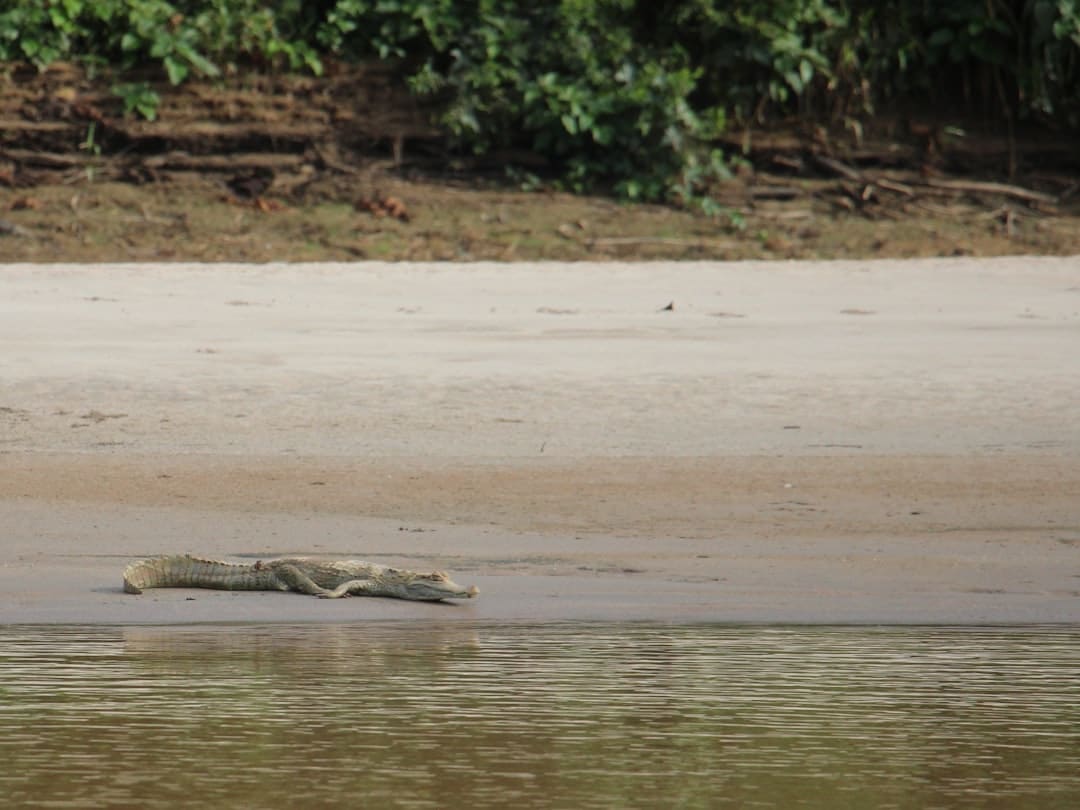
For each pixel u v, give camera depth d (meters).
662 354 58.34
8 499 37.50
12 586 29.53
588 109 102.94
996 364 56.81
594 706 21.03
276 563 29.94
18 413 47.75
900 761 18.44
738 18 106.69
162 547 33.06
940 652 24.45
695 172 102.31
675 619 26.94
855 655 24.22
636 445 44.66
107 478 40.00
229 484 39.50
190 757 18.31
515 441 45.00
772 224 99.06
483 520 35.88
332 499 38.00
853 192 103.56
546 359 57.03
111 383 51.88
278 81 104.88
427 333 62.91
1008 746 19.08
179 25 103.38
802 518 36.06
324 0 108.81
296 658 24.02
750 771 17.97
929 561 31.80
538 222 96.75
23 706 20.77
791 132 108.25
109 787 17.05
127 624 26.81
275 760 18.20
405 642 25.30
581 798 16.80
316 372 54.19
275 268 82.19
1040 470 41.44
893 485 39.66
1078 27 106.62
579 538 34.12
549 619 27.05
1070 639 25.56
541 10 107.50
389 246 91.44
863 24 109.06
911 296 74.81
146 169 99.62
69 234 90.88
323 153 102.38
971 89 110.56
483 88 104.44
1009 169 107.81
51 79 102.44
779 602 28.25
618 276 80.75
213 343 59.62
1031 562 31.77
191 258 87.75
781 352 59.00
